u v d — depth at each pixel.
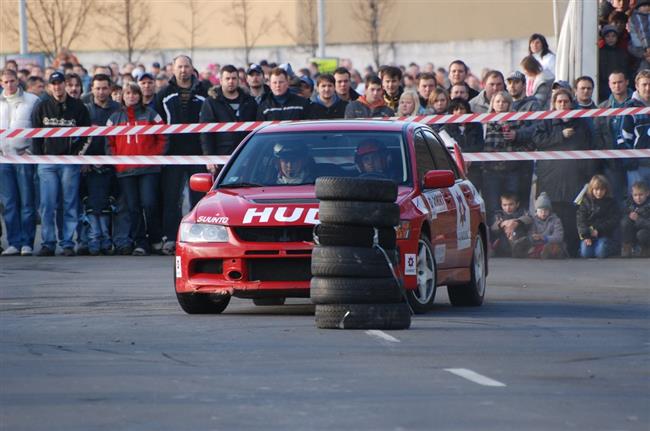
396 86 49.03
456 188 32.41
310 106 48.44
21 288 36.16
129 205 48.84
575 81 50.84
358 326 25.94
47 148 48.50
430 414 17.11
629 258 47.62
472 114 47.56
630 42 55.03
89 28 129.25
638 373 20.67
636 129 47.91
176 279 29.02
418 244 28.75
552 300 33.75
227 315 29.17
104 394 18.59
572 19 52.91
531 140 47.78
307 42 133.38
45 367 21.08
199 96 49.25
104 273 41.06
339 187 25.88
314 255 26.20
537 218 47.91
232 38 134.12
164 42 133.75
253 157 31.20
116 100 54.25
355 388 19.02
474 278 32.31
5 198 49.03
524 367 21.14
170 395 18.48
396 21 135.75
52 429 16.33
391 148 30.78
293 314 29.58
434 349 23.14
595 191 47.69
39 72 63.00
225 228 28.45
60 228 49.44
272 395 18.45
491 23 135.88
